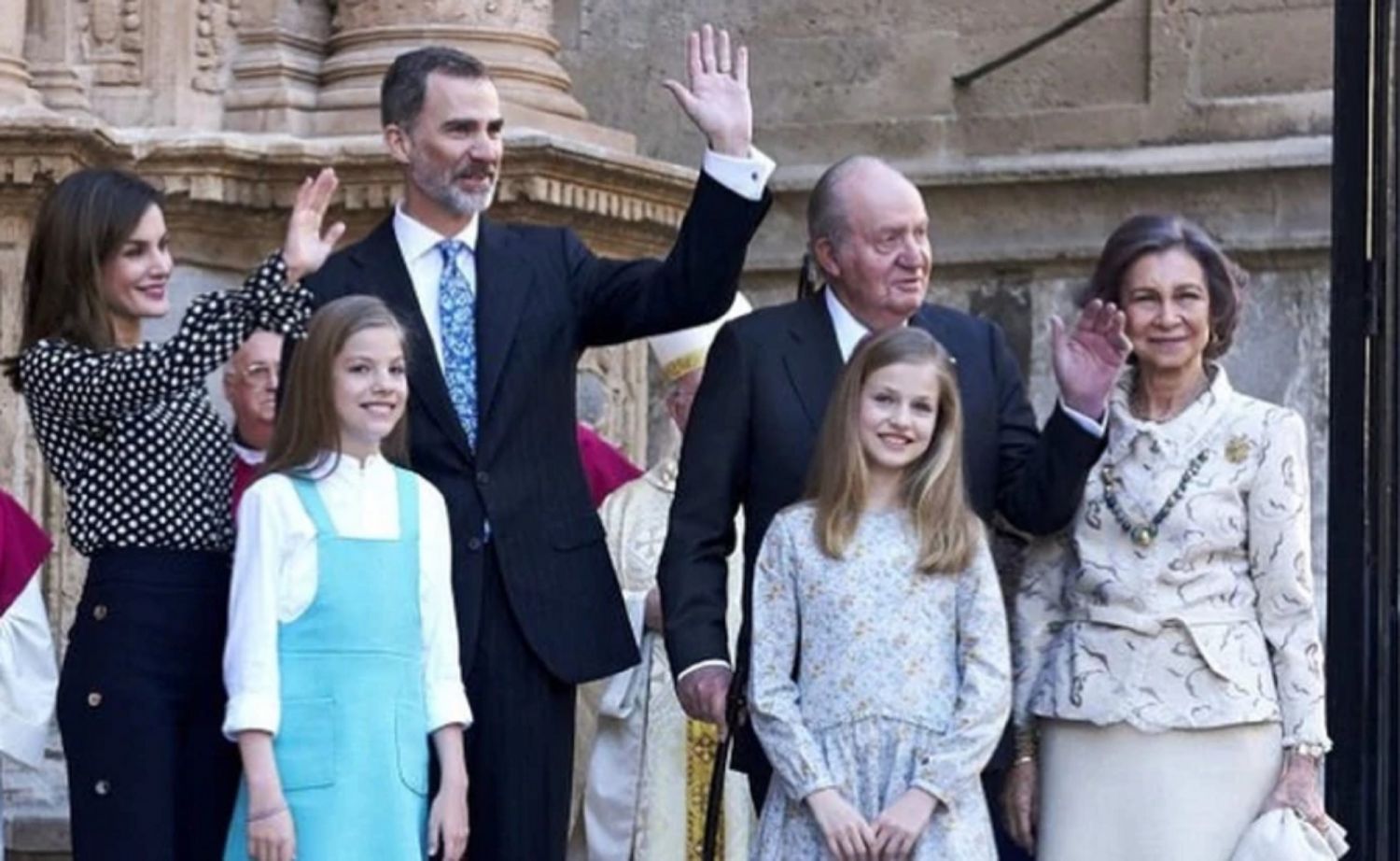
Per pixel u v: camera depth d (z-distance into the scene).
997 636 17.00
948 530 17.02
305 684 17.16
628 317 18.53
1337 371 20.05
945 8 33.59
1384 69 20.02
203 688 17.84
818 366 17.98
